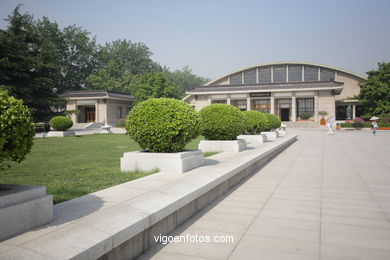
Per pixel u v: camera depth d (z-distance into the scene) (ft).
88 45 209.56
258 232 13.16
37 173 22.58
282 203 17.87
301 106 138.31
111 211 11.39
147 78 159.02
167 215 12.37
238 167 23.02
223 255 10.93
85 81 198.59
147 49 263.08
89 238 8.88
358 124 121.60
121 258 9.95
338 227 13.73
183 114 21.81
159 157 21.13
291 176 26.55
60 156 33.86
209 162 25.31
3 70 82.74
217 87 146.41
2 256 7.71
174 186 15.78
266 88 136.05
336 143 60.95
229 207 17.10
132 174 21.24
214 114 34.86
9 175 21.76
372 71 134.10
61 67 102.27
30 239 8.78
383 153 43.14
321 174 27.35
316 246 11.66
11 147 10.36
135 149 42.06
